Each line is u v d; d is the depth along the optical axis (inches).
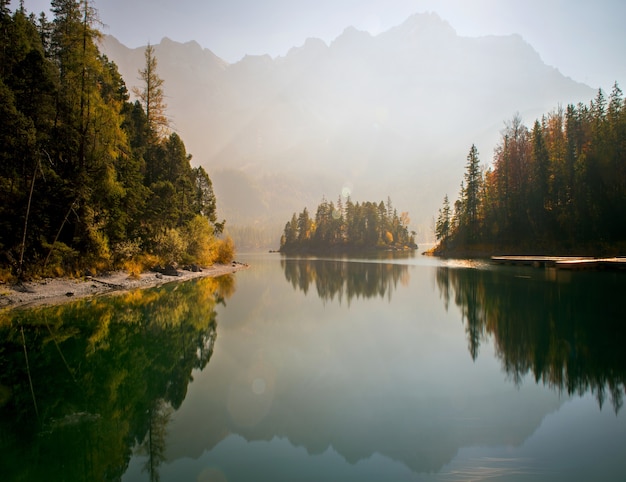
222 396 330.3
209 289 1126.4
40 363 418.3
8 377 375.6
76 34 1022.4
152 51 1775.3
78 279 975.6
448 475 204.4
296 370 402.3
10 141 821.2
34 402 316.2
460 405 305.1
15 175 853.8
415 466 213.3
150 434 261.6
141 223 1423.5
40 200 902.4
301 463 218.1
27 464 225.3
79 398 326.3
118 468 218.1
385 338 539.2
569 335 521.3
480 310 730.8
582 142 2298.2
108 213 1113.4
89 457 231.9
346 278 1514.5
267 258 3878.0
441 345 496.1
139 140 1630.2
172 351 475.8
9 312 664.4
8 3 950.4
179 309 773.3
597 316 630.5
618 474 203.0
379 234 5073.8
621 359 412.5
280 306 839.7
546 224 2241.6
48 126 943.0
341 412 293.3
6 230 843.4
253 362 430.3
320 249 5162.4
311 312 761.6
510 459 219.9
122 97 1556.3
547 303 763.4
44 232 941.2
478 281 1211.2
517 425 265.6
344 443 242.2
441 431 259.0
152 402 319.0
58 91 963.3
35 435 259.1
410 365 414.0
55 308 709.3
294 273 1825.8
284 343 517.3
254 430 261.7
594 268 1429.6
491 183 2967.5
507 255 2289.6
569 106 2377.0
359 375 383.2
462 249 2883.9
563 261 1535.4
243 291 1114.1
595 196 2021.4
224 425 272.8
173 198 1546.5
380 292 1058.7
